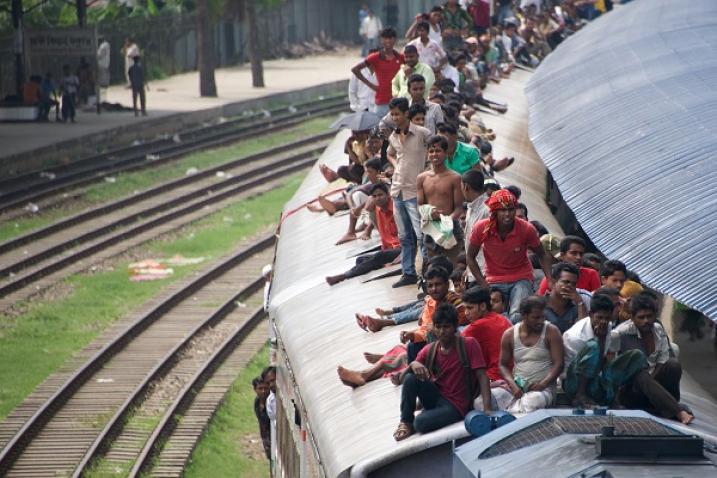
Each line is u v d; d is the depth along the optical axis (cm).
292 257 6144
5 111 15925
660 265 3884
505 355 3381
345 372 3756
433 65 7512
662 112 5931
